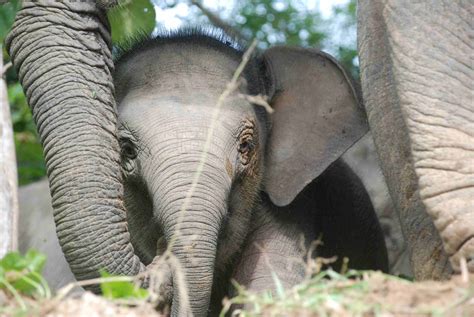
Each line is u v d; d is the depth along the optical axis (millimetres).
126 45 7496
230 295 7398
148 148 6738
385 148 6672
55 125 6258
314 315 4434
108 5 6500
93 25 6465
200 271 6387
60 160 6215
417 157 5824
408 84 5898
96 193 6191
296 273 7379
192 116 6828
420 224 6434
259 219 7527
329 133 7609
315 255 7672
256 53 7824
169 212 6504
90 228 6172
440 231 5680
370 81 6750
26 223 9711
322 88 7668
